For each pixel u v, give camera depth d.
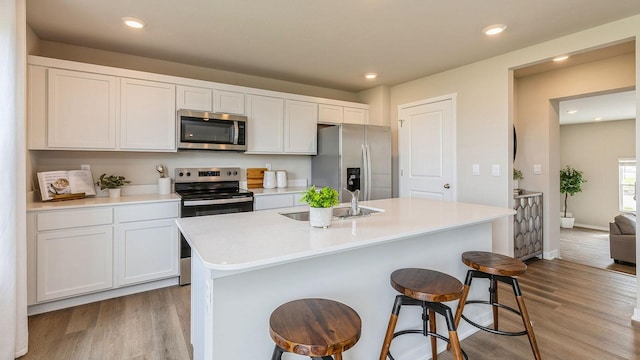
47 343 2.03
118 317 2.38
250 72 3.81
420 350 1.94
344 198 3.77
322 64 3.50
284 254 1.21
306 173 4.39
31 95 2.53
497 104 3.23
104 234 2.63
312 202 1.66
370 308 1.74
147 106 3.02
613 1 2.15
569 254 4.29
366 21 2.46
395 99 4.40
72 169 2.98
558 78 3.79
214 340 1.28
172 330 2.21
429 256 1.99
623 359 1.89
